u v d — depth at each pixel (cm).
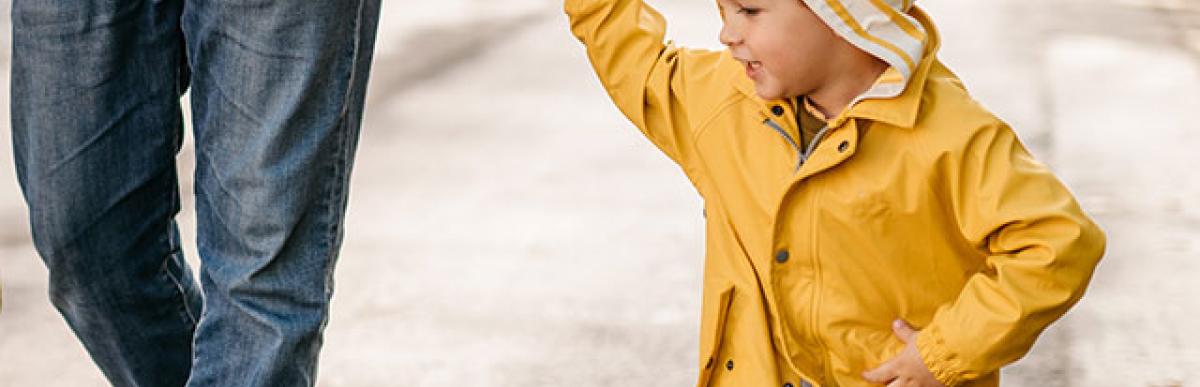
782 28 255
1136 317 474
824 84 262
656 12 296
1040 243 249
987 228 252
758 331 269
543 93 796
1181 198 603
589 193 614
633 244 548
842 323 266
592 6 289
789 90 260
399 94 788
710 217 281
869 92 254
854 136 256
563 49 912
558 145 692
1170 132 708
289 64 249
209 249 267
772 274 269
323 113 255
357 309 481
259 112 252
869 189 259
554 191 618
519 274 515
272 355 262
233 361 265
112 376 302
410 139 698
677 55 286
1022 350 256
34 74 265
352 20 252
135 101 271
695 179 285
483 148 685
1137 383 426
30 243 530
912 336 262
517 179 635
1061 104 763
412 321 471
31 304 475
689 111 280
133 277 283
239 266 262
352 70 256
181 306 294
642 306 484
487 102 774
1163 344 453
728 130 275
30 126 269
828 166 258
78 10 261
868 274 264
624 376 429
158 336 293
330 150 258
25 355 439
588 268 521
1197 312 479
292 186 255
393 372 433
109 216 275
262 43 248
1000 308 251
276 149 253
